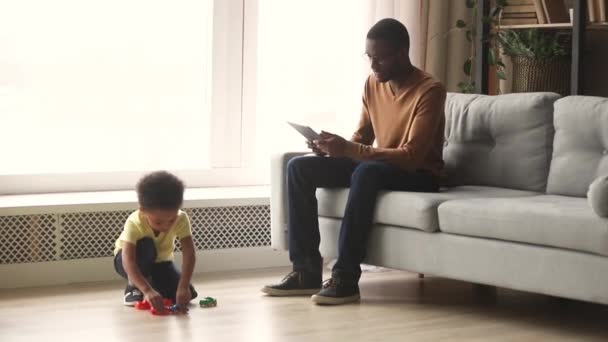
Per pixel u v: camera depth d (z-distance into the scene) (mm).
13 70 4164
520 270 3043
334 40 4762
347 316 3232
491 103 3832
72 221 3826
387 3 4773
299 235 3578
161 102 4492
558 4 4453
